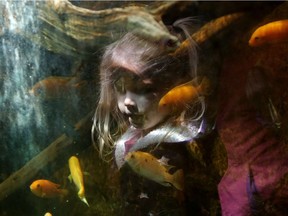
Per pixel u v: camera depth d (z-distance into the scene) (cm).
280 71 58
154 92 63
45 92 90
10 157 111
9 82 93
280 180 57
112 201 91
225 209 62
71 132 96
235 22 55
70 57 79
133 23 59
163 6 56
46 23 72
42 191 91
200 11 55
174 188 74
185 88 59
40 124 99
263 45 55
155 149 68
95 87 84
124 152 72
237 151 60
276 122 59
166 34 57
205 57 58
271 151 58
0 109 100
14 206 113
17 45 84
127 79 63
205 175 72
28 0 72
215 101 61
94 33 65
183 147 69
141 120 66
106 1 64
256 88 58
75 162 81
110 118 76
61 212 108
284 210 58
